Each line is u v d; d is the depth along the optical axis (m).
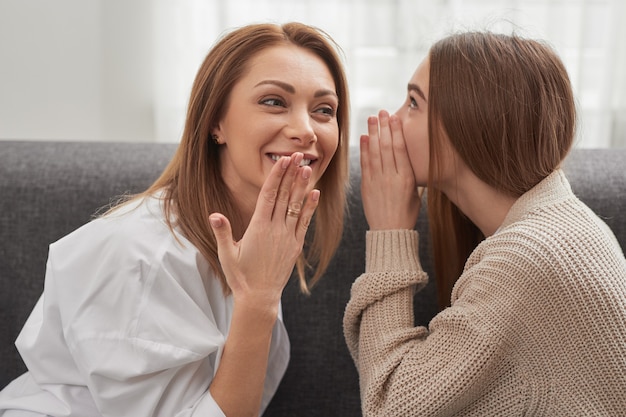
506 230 0.94
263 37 0.92
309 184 0.94
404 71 1.78
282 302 1.24
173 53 1.76
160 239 0.90
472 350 0.89
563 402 0.90
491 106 0.97
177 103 1.78
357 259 1.24
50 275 0.94
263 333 0.87
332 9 1.78
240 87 0.91
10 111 1.78
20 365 1.25
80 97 1.80
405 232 1.04
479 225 1.06
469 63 0.98
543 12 1.79
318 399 1.26
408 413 0.90
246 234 0.85
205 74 0.93
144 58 1.80
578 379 0.90
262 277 0.85
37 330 0.99
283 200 0.84
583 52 1.78
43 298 0.97
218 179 0.97
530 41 1.02
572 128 1.02
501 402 0.92
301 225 0.86
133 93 1.82
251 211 0.99
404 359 0.93
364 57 1.80
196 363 0.90
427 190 1.14
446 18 1.74
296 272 1.24
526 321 0.89
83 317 0.88
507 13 1.78
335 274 1.24
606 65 1.78
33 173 1.25
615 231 1.21
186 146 0.95
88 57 1.79
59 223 1.23
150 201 0.96
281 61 0.90
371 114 1.82
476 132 0.98
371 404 0.94
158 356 0.86
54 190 1.24
